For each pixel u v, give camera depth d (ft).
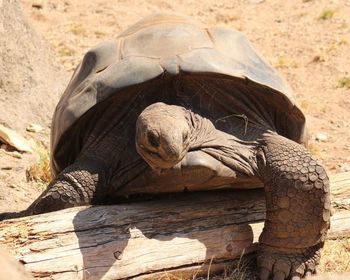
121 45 45.14
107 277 37.99
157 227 40.45
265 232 41.16
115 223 39.58
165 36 43.80
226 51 44.09
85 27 106.52
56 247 37.65
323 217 40.19
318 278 40.91
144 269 39.01
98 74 43.45
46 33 103.91
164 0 119.75
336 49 100.99
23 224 38.14
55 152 45.68
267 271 41.19
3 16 70.79
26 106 71.05
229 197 43.37
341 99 86.89
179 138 37.58
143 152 38.50
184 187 41.32
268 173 40.86
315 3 119.44
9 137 64.54
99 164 42.47
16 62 71.31
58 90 75.15
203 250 40.63
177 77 41.55
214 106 42.68
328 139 76.23
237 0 122.62
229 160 41.16
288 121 45.03
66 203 41.68
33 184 58.85
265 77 43.37
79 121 43.01
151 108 39.88
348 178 48.67
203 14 115.55
